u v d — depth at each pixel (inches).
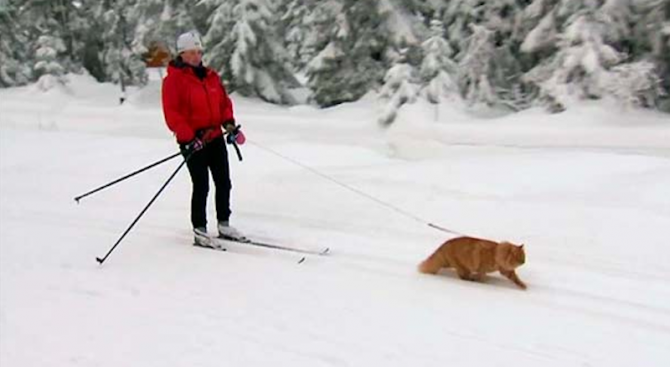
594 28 400.5
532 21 454.6
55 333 165.3
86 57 926.4
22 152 433.1
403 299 178.1
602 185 258.4
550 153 320.8
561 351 145.2
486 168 294.5
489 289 183.5
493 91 477.7
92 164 384.5
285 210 272.2
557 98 410.9
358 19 566.9
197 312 175.0
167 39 716.7
